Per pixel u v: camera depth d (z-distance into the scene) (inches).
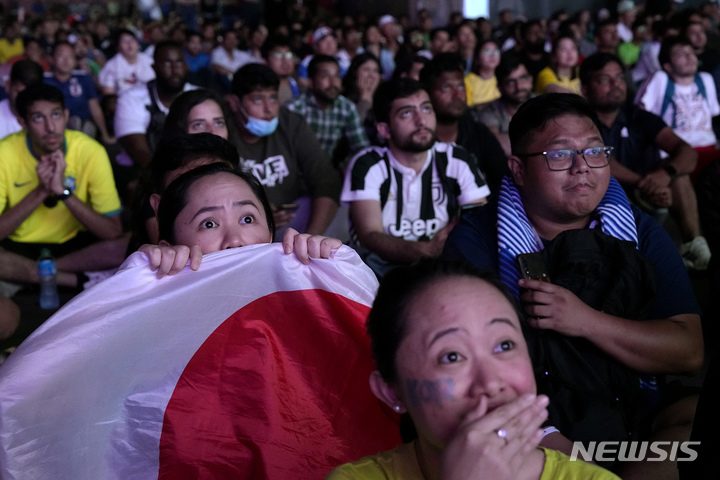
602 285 83.6
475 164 155.7
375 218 148.6
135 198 115.3
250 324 71.1
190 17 858.8
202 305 70.4
